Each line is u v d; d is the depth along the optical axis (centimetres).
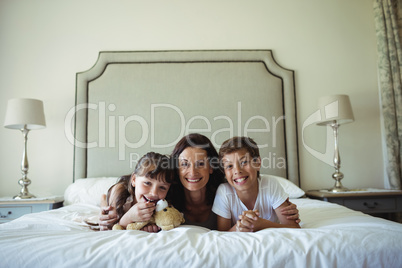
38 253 71
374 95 271
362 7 278
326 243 75
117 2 271
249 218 94
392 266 71
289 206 104
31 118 220
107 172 250
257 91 260
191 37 270
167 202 102
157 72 260
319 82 270
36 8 269
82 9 270
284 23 274
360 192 221
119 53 262
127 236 79
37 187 252
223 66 262
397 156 249
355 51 274
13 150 256
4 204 206
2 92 260
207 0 273
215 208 108
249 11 274
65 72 264
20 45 265
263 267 69
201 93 259
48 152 255
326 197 217
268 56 264
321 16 276
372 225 92
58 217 137
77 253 71
